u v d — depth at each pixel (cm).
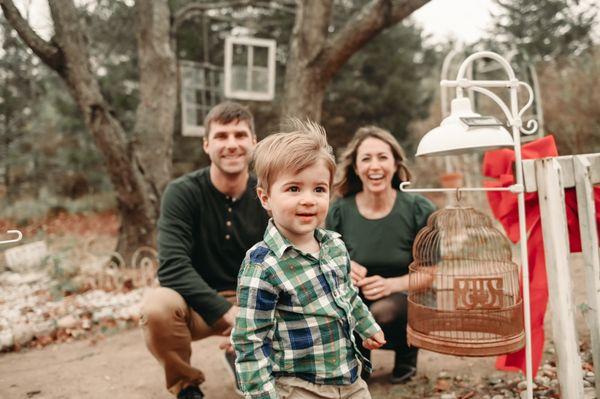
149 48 665
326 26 627
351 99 1373
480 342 219
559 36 1161
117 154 643
